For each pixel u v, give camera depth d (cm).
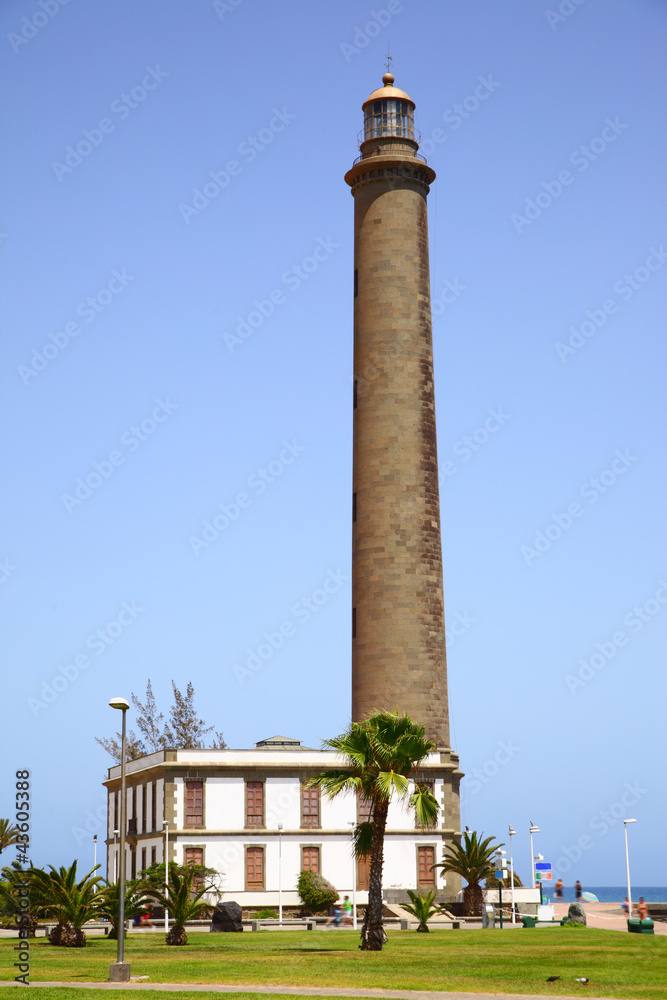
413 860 6819
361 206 7419
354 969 3362
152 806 6981
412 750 4075
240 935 5231
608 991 2853
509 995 2769
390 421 7088
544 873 7556
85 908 4638
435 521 7106
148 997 2708
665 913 7581
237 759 6856
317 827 6844
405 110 7562
